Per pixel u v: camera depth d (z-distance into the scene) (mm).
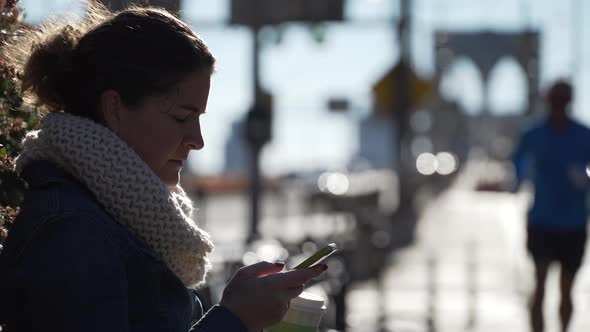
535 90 80000
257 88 28734
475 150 154000
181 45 3072
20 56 3447
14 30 3650
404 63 40125
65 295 2809
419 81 40656
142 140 3088
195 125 3154
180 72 3062
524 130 12695
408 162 44219
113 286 2873
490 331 15898
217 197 63500
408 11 39219
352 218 30016
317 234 25453
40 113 3523
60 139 3035
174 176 3199
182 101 3092
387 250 23562
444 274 24219
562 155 12375
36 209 2945
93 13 3377
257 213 29047
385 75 40531
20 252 2895
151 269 2996
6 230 3459
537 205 12539
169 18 3148
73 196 2973
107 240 2910
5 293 2891
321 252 3201
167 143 3104
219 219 44062
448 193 84500
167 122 3088
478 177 99375
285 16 29188
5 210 3490
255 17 28594
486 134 153500
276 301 3049
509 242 34812
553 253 12539
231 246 17016
